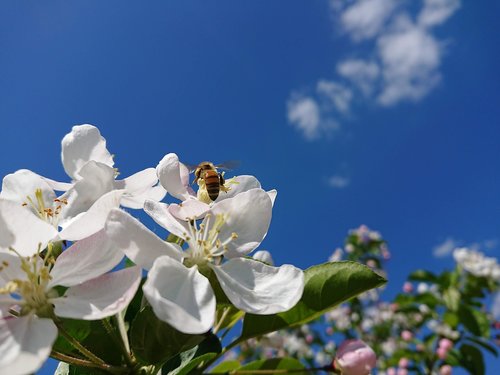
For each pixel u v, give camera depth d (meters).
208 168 0.15
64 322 0.10
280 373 0.13
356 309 0.50
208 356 0.10
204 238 0.11
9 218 0.09
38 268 0.09
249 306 0.10
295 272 0.10
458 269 0.39
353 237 0.57
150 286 0.08
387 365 0.40
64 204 0.12
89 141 0.13
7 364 0.07
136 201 0.12
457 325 0.36
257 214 0.11
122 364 0.11
